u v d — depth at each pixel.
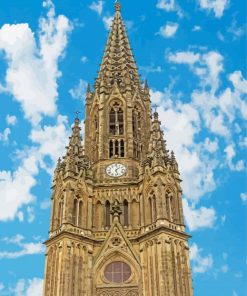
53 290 74.75
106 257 80.25
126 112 101.25
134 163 93.56
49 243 80.62
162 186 83.25
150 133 98.75
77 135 95.81
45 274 77.94
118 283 77.56
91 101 107.75
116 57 115.00
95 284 77.75
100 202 87.56
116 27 124.25
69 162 87.81
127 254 80.12
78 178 86.69
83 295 75.25
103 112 101.31
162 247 76.31
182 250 78.50
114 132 99.94
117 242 81.81
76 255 78.06
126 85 105.75
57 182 88.69
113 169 92.12
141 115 103.69
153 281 75.06
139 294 75.81
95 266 79.25
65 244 77.50
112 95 104.00
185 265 77.38
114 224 83.31
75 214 83.12
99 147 96.19
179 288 73.75
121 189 88.81
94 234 83.56
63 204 83.19
